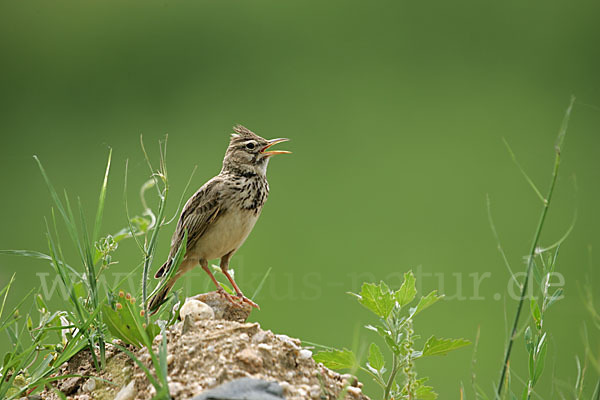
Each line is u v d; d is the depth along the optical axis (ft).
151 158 57.67
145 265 18.57
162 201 19.11
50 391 17.75
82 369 17.92
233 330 16.65
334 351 18.07
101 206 18.72
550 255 18.29
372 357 18.34
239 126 26.37
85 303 18.94
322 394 15.97
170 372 15.96
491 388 37.27
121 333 17.26
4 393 16.83
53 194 18.12
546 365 37.14
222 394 14.61
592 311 21.57
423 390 17.89
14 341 18.89
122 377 17.19
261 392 14.84
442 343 17.75
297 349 16.78
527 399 17.63
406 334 17.95
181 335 17.03
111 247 19.33
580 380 19.70
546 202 17.40
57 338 22.62
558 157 17.39
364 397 17.03
